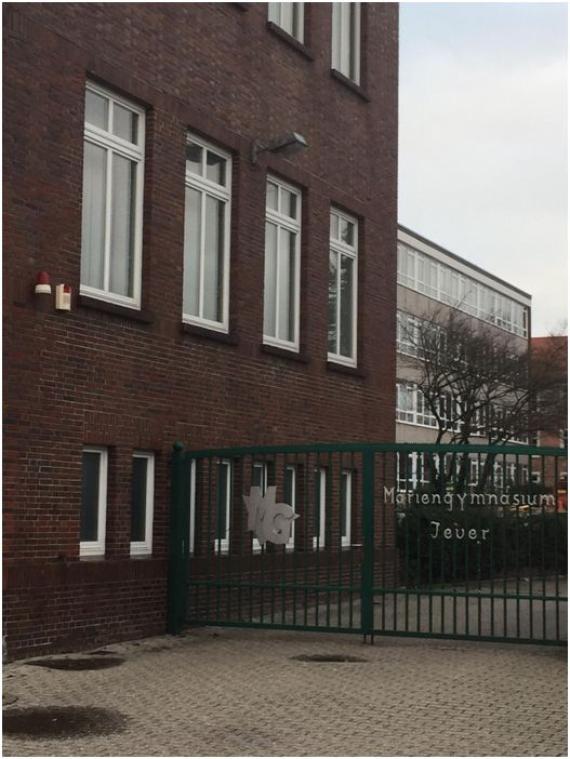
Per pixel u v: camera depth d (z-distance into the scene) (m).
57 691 9.32
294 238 16.45
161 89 13.24
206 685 9.74
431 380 31.55
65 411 11.49
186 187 14.05
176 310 13.34
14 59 10.95
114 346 12.27
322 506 16.53
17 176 10.94
